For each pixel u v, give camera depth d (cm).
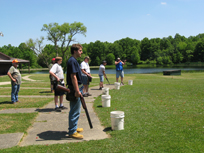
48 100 786
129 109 607
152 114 542
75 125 389
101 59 11719
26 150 324
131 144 342
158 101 730
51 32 4838
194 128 417
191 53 11412
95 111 603
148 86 1198
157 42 13775
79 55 394
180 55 10938
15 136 391
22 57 9825
